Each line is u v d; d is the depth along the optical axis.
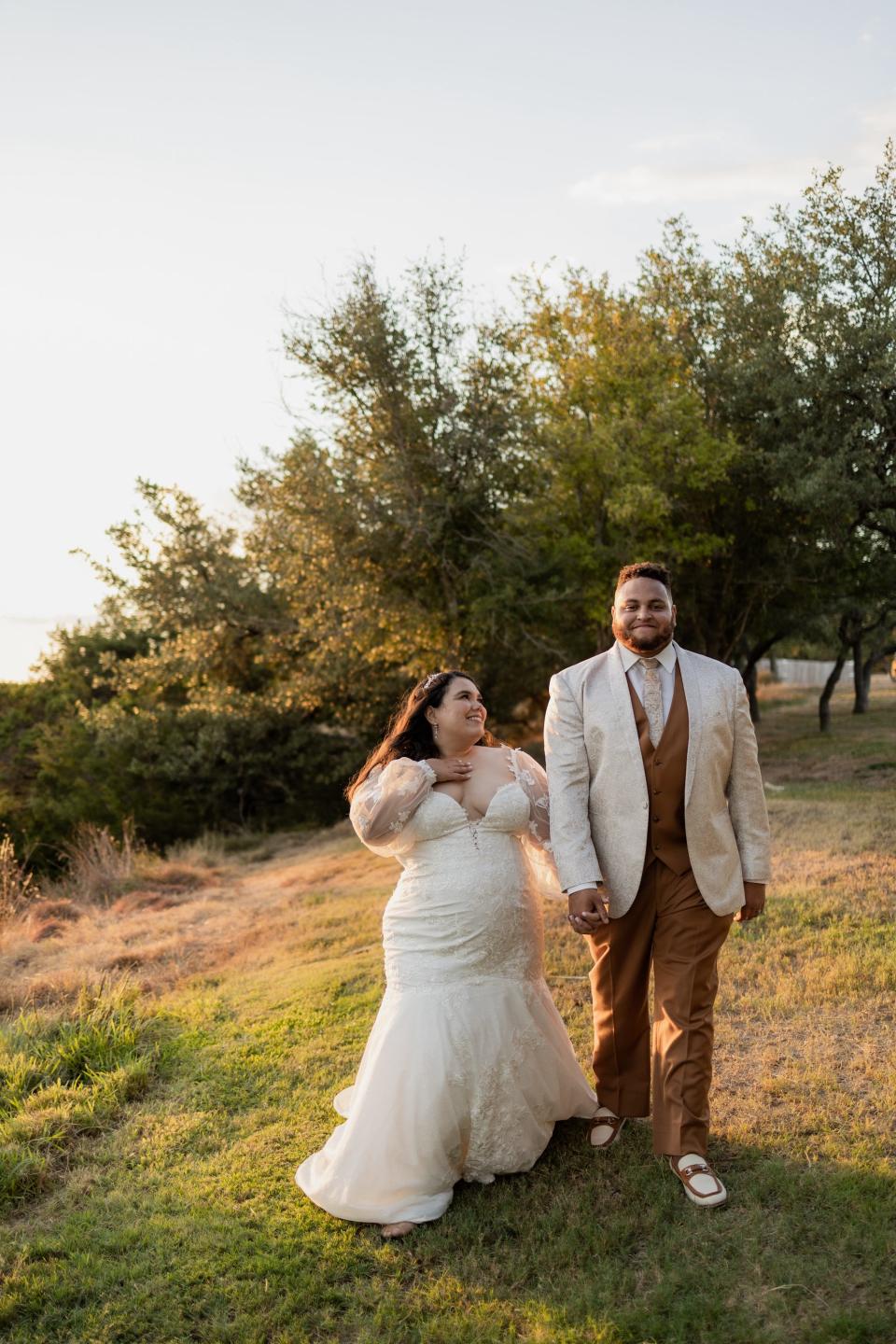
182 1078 4.96
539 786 3.70
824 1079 3.94
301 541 16.00
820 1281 2.83
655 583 3.37
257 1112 4.39
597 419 15.63
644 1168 3.49
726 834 3.39
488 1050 3.40
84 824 18.89
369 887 10.31
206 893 12.16
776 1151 3.49
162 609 19.66
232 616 19.41
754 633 23.03
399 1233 3.29
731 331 15.73
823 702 21.28
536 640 16.56
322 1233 3.36
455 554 15.98
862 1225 3.03
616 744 3.41
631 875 3.41
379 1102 3.39
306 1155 3.93
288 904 10.07
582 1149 3.69
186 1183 3.81
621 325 15.89
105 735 21.45
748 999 4.84
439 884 3.44
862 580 17.77
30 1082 5.02
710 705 3.37
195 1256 3.29
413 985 3.44
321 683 18.56
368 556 15.80
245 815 22.42
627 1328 2.72
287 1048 5.14
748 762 3.45
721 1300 2.81
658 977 3.44
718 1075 4.12
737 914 3.90
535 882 3.78
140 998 6.73
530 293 16.91
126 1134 4.34
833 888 6.65
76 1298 3.16
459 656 16.30
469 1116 3.42
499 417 15.39
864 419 13.84
